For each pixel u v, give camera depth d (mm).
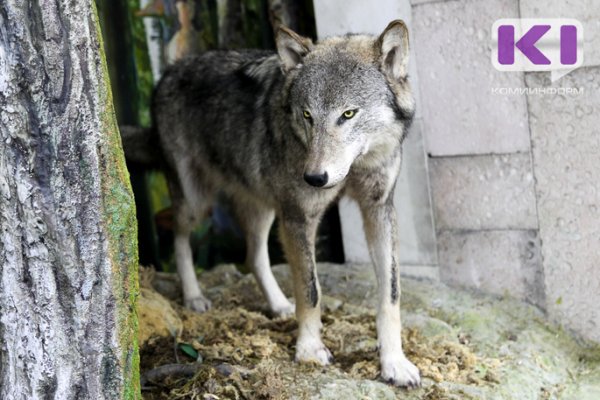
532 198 4609
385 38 3635
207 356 3959
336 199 4277
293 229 3992
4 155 2506
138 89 5438
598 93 4281
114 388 2699
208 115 4609
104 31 5223
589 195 4445
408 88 3809
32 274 2584
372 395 3668
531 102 4461
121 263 2682
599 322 4594
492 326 4562
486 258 4848
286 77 3848
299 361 3934
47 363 2633
